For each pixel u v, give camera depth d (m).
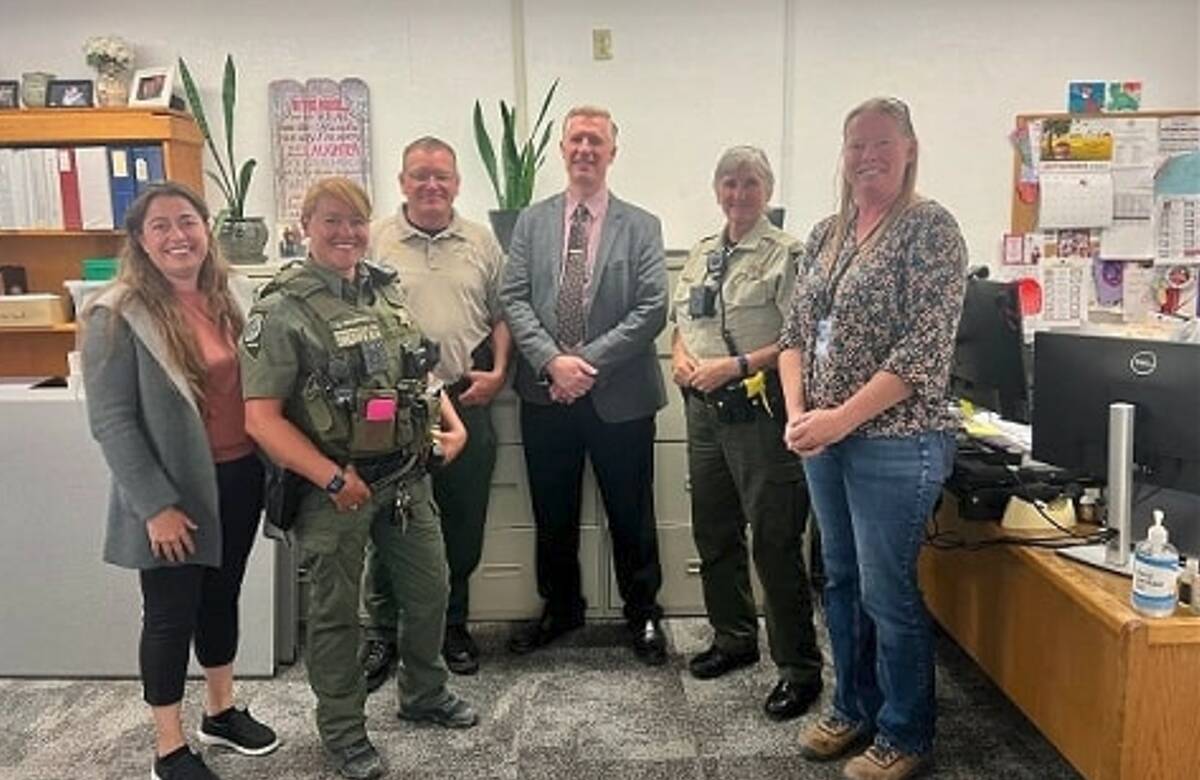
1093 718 1.82
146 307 2.06
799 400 2.19
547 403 2.84
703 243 2.71
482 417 2.84
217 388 2.17
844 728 2.33
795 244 2.47
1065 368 1.97
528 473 2.96
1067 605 1.92
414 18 3.44
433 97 3.48
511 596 3.17
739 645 2.77
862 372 2.02
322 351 2.11
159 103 3.28
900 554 2.04
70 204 3.28
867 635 2.29
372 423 2.13
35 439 2.79
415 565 2.40
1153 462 1.84
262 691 2.76
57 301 3.37
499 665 2.88
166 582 2.14
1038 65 3.46
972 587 2.43
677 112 3.48
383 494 2.24
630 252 2.75
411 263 2.75
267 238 3.34
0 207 3.29
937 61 3.46
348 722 2.29
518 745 2.42
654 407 2.84
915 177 2.05
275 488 2.17
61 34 3.44
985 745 2.37
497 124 3.49
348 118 3.48
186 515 2.10
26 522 2.80
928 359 1.94
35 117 3.21
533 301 2.79
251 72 3.47
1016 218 3.55
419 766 2.34
